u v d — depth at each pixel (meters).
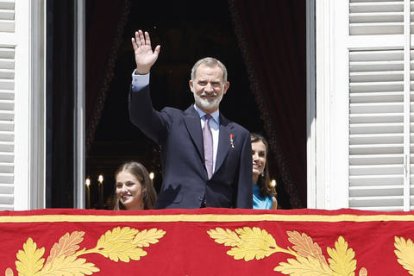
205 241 30.56
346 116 33.44
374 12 33.56
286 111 43.06
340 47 33.50
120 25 43.69
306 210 30.84
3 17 33.16
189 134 32.12
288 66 43.06
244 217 30.73
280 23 43.09
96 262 30.45
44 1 33.50
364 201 33.38
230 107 45.00
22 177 33.00
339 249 30.62
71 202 33.53
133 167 33.59
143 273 30.39
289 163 43.06
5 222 30.55
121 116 44.94
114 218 30.67
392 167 33.41
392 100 33.50
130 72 44.94
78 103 33.66
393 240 30.67
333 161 33.44
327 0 33.59
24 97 33.09
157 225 30.64
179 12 45.84
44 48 33.50
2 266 30.38
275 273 30.45
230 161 32.09
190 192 31.98
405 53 33.38
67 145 33.56
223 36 45.75
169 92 46.03
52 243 30.50
